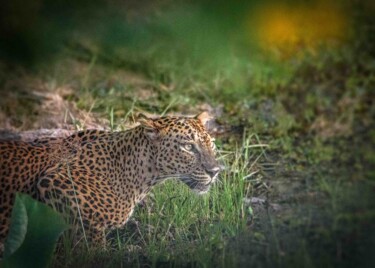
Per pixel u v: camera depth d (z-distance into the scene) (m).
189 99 20.58
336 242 15.29
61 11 21.59
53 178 14.25
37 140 15.35
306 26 23.62
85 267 14.18
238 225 15.48
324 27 23.81
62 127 18.88
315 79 22.16
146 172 14.89
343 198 16.95
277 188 17.22
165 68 22.14
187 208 15.70
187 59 22.36
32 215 12.94
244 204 16.36
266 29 21.86
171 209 15.81
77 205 14.23
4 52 19.64
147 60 22.41
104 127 18.77
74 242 14.34
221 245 14.84
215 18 20.52
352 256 14.94
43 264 12.88
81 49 22.36
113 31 22.41
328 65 22.75
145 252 14.83
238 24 20.73
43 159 14.74
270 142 19.09
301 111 20.78
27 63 20.11
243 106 20.53
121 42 22.47
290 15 22.86
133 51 22.55
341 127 20.14
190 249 14.81
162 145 14.78
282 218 16.00
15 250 12.77
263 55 22.42
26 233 12.91
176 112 20.02
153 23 22.77
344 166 18.39
